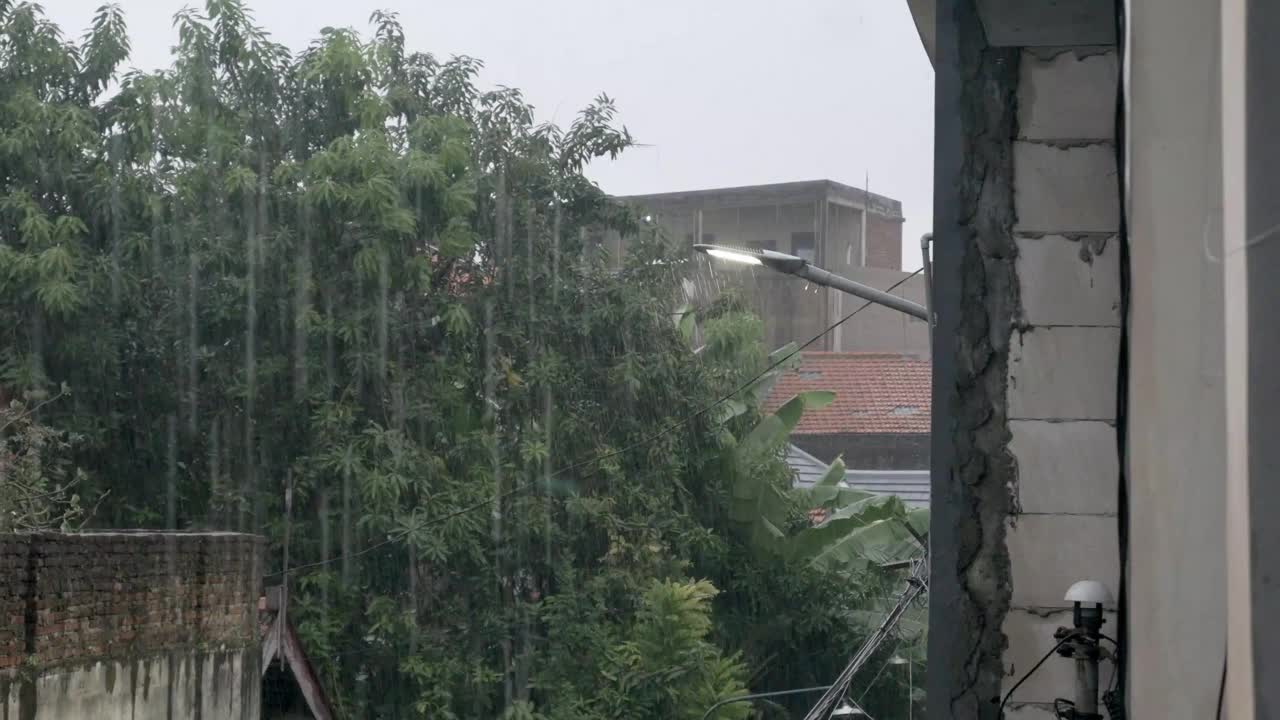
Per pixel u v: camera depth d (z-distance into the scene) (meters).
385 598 15.22
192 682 10.97
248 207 15.77
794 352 18.66
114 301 15.05
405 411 15.80
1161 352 1.56
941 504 2.89
